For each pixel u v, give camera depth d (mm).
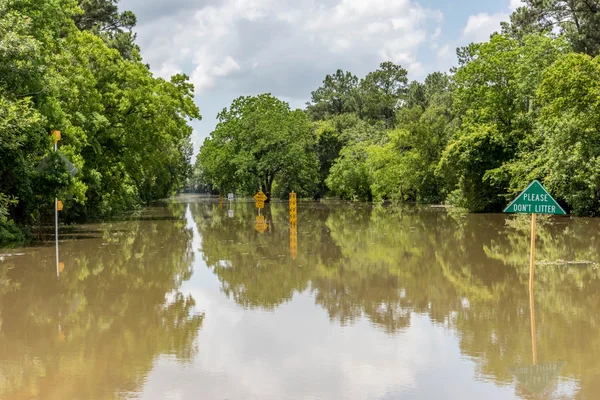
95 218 35656
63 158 22203
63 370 7004
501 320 9281
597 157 28828
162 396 6086
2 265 15852
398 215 37938
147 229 28219
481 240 21031
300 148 66750
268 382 6473
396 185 60781
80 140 27578
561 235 22094
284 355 7500
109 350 7848
